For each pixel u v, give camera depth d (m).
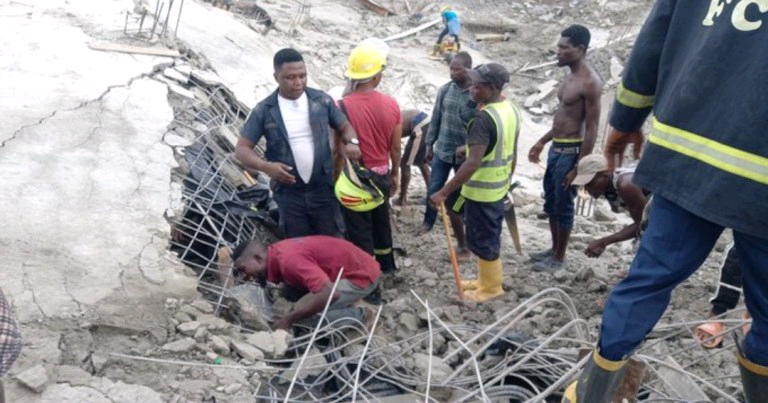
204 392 4.43
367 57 6.59
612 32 17.31
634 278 3.52
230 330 5.06
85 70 8.28
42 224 5.70
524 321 5.96
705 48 3.26
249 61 10.81
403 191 8.91
